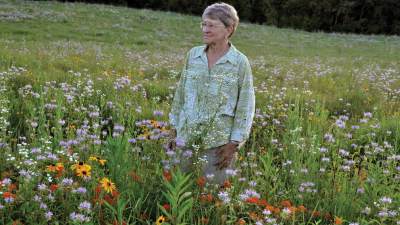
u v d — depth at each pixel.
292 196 4.30
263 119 6.79
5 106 5.94
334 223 3.72
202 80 4.24
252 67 14.61
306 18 52.00
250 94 4.25
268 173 4.56
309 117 7.05
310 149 5.12
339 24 52.12
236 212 3.81
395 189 4.77
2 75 7.57
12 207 3.48
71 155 4.25
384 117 7.57
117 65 11.82
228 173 4.02
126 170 4.06
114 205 3.60
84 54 13.74
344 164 5.14
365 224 3.75
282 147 5.83
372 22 51.09
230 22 4.14
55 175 4.05
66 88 6.88
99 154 4.55
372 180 4.56
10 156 4.09
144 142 4.94
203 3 50.59
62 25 24.83
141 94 7.78
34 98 6.65
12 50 12.81
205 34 4.17
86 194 3.71
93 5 35.81
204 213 3.71
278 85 11.34
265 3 52.75
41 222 3.36
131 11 34.59
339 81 12.65
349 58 22.23
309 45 29.28
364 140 6.54
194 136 4.18
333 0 51.31
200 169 4.18
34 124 5.01
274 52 23.81
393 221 3.93
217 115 4.18
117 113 6.28
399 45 32.34
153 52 17.86
